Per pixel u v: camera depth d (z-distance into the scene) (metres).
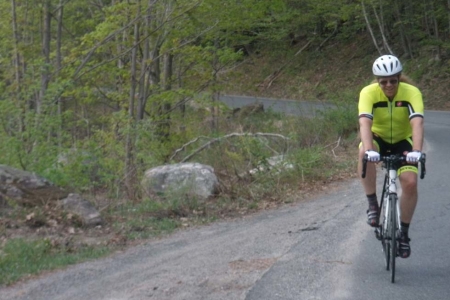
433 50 36.28
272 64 42.84
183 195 10.26
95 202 10.48
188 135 16.94
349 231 7.97
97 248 7.86
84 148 12.62
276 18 22.83
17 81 14.58
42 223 8.77
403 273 6.29
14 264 7.07
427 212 8.89
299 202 10.57
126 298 5.83
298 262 6.73
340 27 42.38
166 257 7.29
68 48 20.34
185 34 16.89
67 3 20.38
